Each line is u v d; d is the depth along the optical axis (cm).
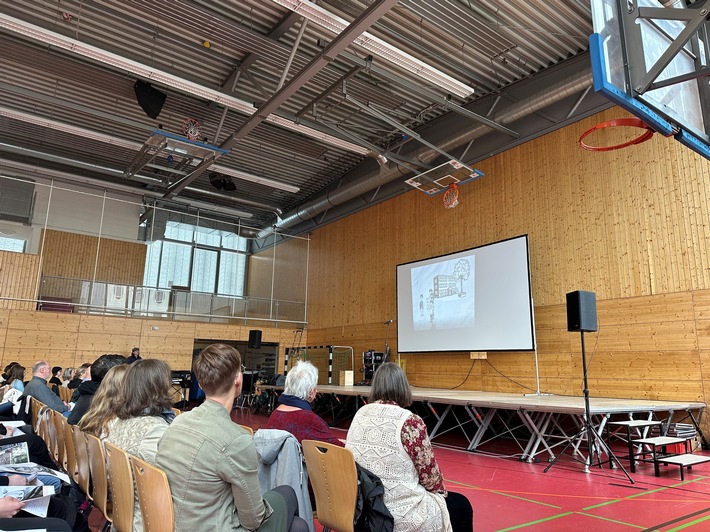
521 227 925
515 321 876
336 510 213
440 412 985
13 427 383
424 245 1126
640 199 762
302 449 254
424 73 675
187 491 159
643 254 748
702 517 362
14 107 1043
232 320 1442
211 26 754
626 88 266
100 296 1274
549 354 841
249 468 162
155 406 225
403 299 1129
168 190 1293
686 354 683
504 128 936
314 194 1501
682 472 486
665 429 617
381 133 1134
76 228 1298
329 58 656
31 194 1254
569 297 555
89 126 1120
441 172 929
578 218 838
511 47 823
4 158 1211
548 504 402
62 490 267
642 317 737
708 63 323
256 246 1639
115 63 671
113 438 220
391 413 215
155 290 1353
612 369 757
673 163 731
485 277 945
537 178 911
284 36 825
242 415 1101
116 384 261
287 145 1184
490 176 998
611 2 277
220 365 176
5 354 1115
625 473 488
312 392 285
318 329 1448
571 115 867
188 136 945
